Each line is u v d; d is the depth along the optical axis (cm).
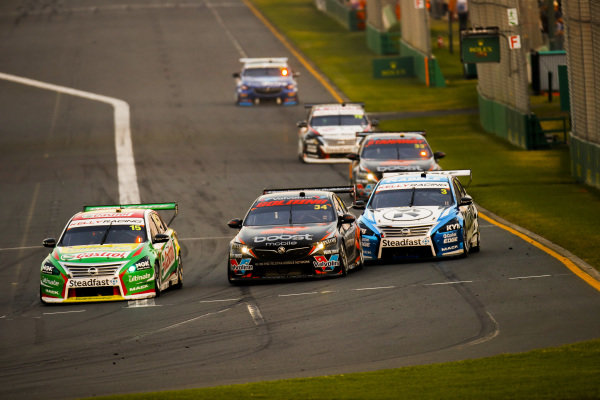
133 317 6144
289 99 19075
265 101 19300
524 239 8369
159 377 4666
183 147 15400
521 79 14562
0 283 7912
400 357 4772
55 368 4956
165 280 7025
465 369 4334
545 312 5538
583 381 3944
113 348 5325
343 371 4578
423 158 11012
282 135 16300
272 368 4709
